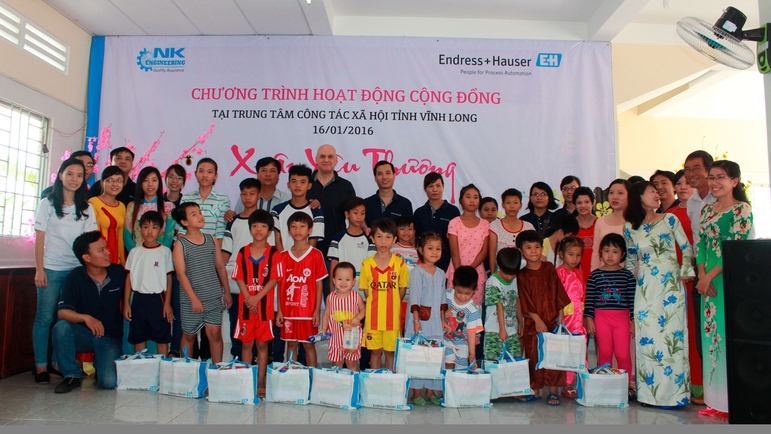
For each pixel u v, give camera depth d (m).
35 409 2.54
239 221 3.45
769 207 7.85
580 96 4.52
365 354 3.26
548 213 3.87
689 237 3.13
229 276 3.40
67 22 4.27
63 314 2.95
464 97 4.50
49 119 4.11
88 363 3.29
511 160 4.46
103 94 4.53
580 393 2.83
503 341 2.94
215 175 3.59
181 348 3.24
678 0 4.48
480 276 3.39
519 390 2.80
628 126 7.83
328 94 4.49
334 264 3.26
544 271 2.99
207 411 2.57
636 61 4.96
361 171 4.44
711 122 7.90
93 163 3.66
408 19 4.63
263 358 3.04
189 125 4.48
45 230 3.14
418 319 2.90
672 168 7.79
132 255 3.17
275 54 4.53
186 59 4.55
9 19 3.69
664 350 2.79
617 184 3.23
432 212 3.57
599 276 3.02
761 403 2.05
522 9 4.45
